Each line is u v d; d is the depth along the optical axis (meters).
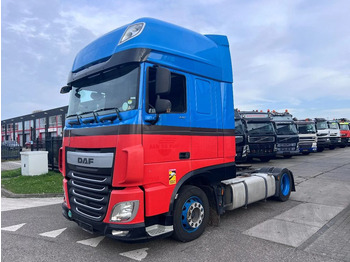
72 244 4.49
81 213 4.20
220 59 5.28
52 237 4.82
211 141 4.84
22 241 4.65
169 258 3.93
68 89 5.14
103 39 4.50
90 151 4.13
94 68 4.36
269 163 15.95
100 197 3.90
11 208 6.97
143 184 3.76
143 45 3.89
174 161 4.16
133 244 4.44
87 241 4.61
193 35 4.82
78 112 4.64
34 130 54.22
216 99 5.05
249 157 15.73
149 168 3.82
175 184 4.16
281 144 17.95
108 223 3.67
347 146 33.06
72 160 4.51
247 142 14.73
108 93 4.11
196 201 4.64
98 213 3.90
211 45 5.14
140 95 3.76
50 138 13.33
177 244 4.41
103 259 3.93
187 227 4.45
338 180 10.20
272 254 4.04
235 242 4.48
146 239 3.77
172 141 4.14
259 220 5.63
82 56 4.82
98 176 3.91
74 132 4.54
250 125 15.02
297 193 8.16
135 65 3.88
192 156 4.46
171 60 4.25
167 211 4.02
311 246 4.32
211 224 5.18
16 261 3.90
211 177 4.86
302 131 20.77
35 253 4.16
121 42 4.06
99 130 3.98
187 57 4.53
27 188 9.29
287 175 7.40
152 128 3.87
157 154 3.91
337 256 3.95
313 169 13.07
